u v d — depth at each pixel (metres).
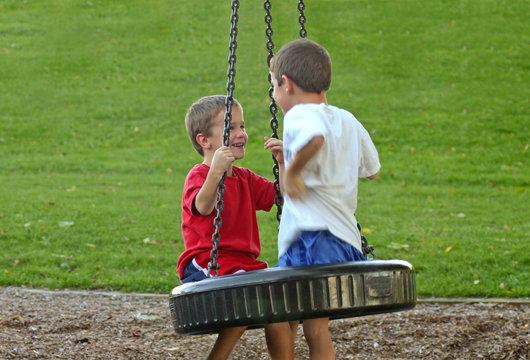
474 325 18.47
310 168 10.19
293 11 86.12
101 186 42.91
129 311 20.81
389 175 45.44
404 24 80.62
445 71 68.12
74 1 92.38
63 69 72.94
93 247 29.66
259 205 13.27
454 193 41.06
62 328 18.14
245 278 9.90
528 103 59.19
